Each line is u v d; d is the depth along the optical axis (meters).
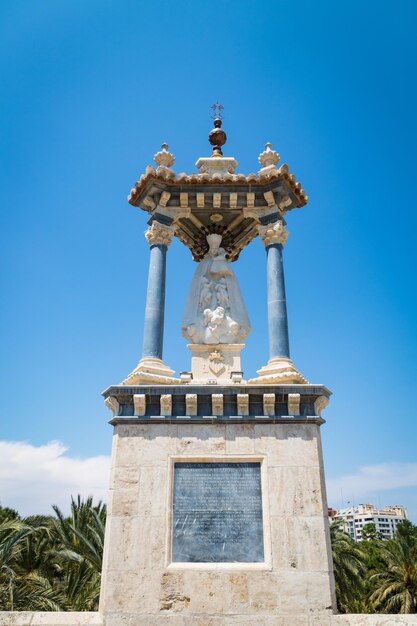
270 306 12.27
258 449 10.20
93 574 30.30
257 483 9.99
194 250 15.65
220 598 9.05
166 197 13.13
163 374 11.30
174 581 9.16
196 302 13.26
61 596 26.72
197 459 10.14
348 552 37.59
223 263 13.81
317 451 10.20
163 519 9.63
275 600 9.03
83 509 35.19
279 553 9.34
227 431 10.36
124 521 9.62
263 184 13.24
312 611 8.95
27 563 34.41
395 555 45.09
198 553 9.43
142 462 10.11
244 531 9.60
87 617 9.14
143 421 10.41
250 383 11.05
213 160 14.30
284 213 14.09
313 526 9.56
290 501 9.76
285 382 10.95
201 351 12.41
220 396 10.43
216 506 9.79
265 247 13.14
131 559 9.33
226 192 13.23
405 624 8.54
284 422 10.41
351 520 148.38
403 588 43.50
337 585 36.34
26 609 25.06
